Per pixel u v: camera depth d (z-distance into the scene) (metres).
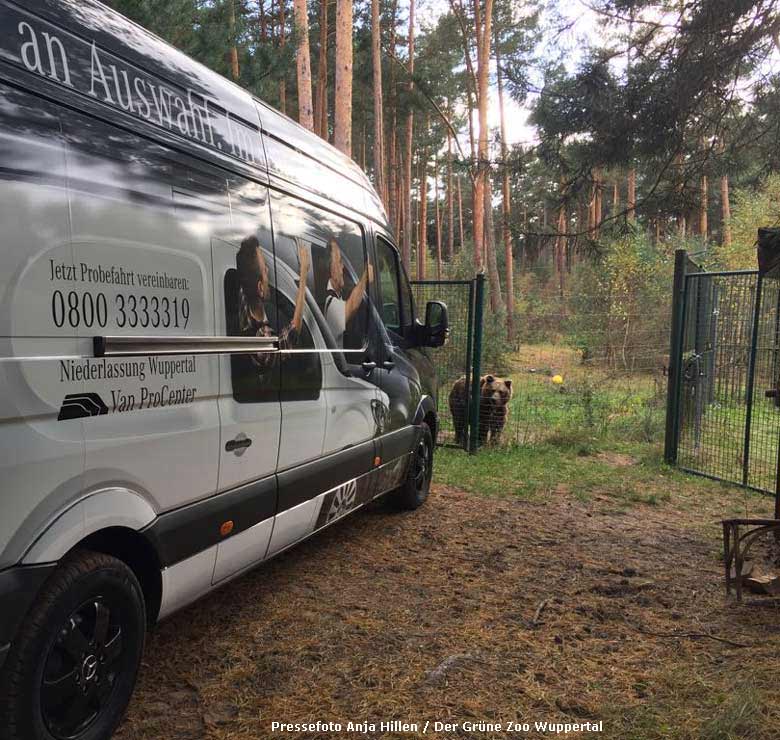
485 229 28.52
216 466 3.22
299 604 4.23
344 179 4.95
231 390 3.33
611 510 6.54
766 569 4.99
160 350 2.84
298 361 3.98
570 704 3.14
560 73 7.24
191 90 3.22
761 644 3.79
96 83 2.64
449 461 8.45
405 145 36.09
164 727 2.93
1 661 2.20
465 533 5.77
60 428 2.37
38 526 2.30
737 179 7.51
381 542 5.48
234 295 3.37
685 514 6.46
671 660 3.60
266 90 9.54
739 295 7.91
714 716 2.98
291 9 25.06
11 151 2.22
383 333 5.44
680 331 8.23
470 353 8.98
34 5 2.42
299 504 4.04
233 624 3.93
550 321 13.11
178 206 3.00
